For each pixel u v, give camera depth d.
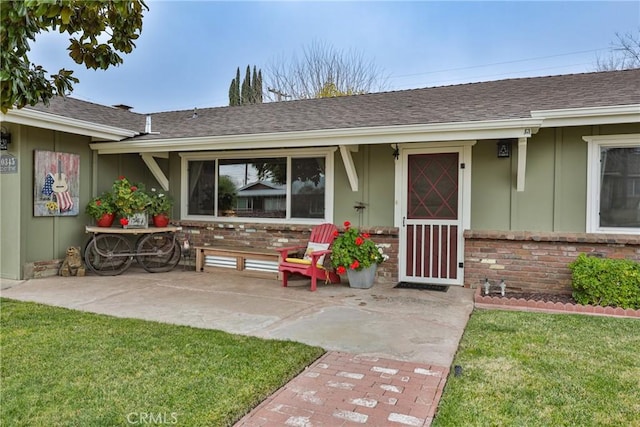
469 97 7.22
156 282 6.79
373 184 7.07
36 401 2.71
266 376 3.12
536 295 5.81
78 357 3.45
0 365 3.27
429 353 3.68
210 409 2.63
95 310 5.00
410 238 6.86
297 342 3.91
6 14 1.64
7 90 1.97
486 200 6.39
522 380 3.10
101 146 7.68
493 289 6.21
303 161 7.59
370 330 4.34
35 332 4.08
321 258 6.74
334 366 3.40
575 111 5.12
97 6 2.10
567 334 4.17
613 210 5.80
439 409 2.69
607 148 5.81
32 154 6.82
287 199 7.70
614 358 3.52
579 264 5.31
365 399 2.83
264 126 7.33
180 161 8.73
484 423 2.52
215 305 5.34
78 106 8.54
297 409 2.69
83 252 7.68
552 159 6.04
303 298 5.77
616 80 6.74
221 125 8.03
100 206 7.38
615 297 5.01
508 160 6.26
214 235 8.32
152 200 7.80
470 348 3.78
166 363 3.35
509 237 6.07
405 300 5.66
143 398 2.76
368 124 6.23
